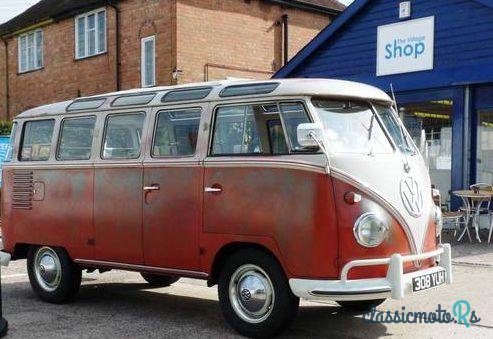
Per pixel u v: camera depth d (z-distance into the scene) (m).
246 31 20.12
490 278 8.56
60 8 23.41
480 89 12.42
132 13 20.11
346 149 6.09
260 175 6.17
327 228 5.76
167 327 6.80
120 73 20.64
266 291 6.15
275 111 6.23
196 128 6.77
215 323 6.95
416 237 6.16
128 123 7.43
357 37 14.27
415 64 13.15
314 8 21.81
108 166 7.47
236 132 6.47
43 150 8.37
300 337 6.29
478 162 12.54
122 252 7.30
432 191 7.00
